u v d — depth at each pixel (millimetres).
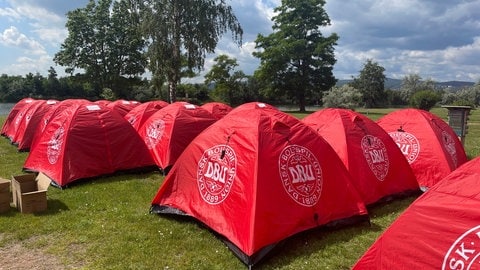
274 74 44469
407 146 7523
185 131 9109
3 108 42844
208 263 4395
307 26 43594
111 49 47281
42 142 8234
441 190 3238
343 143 6426
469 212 2957
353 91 37438
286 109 48594
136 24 32219
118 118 8461
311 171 5098
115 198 6719
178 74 32844
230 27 32281
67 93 56406
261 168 4746
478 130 17844
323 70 43969
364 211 5418
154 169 8680
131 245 4820
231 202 4855
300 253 4656
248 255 4285
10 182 6305
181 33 30922
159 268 4273
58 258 4500
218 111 12258
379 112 38469
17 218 5637
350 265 4383
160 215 5848
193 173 5559
